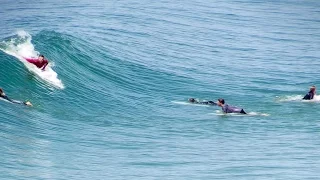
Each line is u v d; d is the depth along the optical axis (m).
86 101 166.12
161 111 167.25
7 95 148.62
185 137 139.75
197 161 116.94
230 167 111.50
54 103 155.12
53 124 138.75
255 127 149.38
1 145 116.31
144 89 193.00
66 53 192.50
